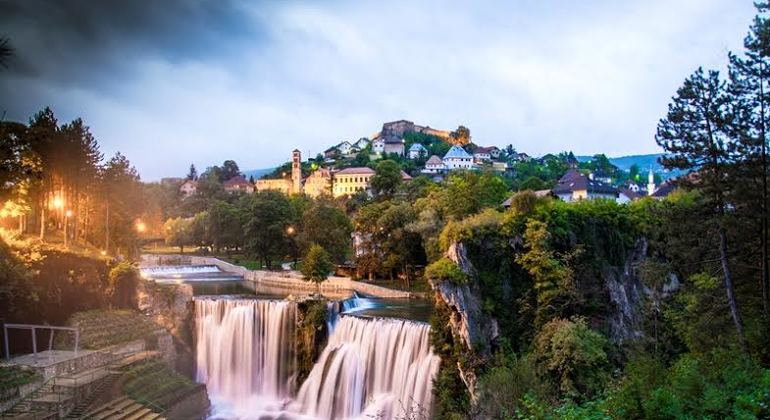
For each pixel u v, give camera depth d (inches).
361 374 2386.8
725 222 1599.4
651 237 2511.1
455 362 2064.5
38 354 2255.2
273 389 2645.2
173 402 2198.6
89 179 3459.6
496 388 1797.5
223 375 2733.8
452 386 2041.1
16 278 2327.8
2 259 2327.8
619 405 1000.9
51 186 3201.3
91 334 2433.6
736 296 1748.3
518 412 991.6
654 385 1151.0
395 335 2316.7
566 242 2250.2
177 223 6761.8
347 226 4997.5
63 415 1882.4
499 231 2246.6
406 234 3818.9
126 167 3973.9
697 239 1731.1
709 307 1775.3
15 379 1937.7
